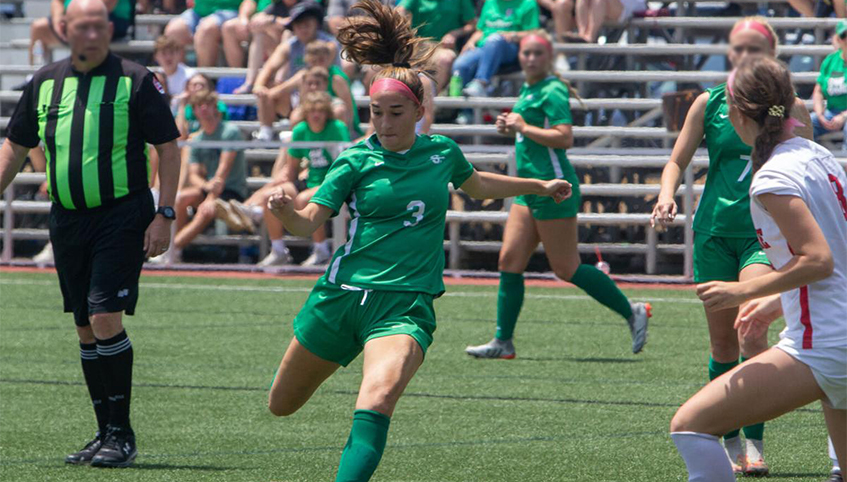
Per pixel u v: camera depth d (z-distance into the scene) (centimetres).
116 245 1808
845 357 1238
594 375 2594
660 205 1820
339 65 4909
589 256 4400
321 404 2308
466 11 4994
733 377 1274
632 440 2006
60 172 1802
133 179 1827
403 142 1505
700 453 1270
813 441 1992
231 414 2212
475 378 2566
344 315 1470
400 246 1477
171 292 3884
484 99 4775
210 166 4344
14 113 1870
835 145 4438
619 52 5106
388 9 1638
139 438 2019
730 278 1831
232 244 4409
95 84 1823
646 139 4788
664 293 3866
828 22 5097
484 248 4459
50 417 2186
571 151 4188
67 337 3091
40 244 4794
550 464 1841
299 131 4166
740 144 1800
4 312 3497
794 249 1229
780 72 1288
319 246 4356
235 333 3150
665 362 2744
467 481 1738
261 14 5084
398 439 2016
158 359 2780
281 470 1798
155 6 5966
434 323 1491
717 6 5638
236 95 5000
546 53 2717
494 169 4425
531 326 3275
